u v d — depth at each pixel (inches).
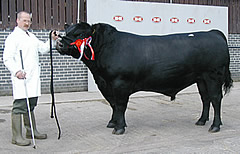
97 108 299.6
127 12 392.8
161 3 407.8
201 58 215.2
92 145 193.5
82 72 388.5
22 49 187.9
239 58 478.3
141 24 400.2
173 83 217.9
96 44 203.2
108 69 204.8
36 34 366.3
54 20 374.3
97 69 210.5
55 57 372.5
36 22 365.1
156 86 216.7
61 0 375.9
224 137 209.2
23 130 226.2
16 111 192.9
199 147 188.1
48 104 315.3
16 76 182.4
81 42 197.8
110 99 227.5
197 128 232.2
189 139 205.2
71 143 197.6
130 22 395.2
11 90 357.4
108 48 205.3
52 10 373.1
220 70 219.1
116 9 387.9
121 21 391.2
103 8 382.3
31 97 192.2
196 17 428.1
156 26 407.5
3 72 351.9
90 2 376.2
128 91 209.9
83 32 199.3
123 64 203.9
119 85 206.4
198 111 289.3
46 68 369.7
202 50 214.7
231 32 470.0
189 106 311.6
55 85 376.2
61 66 376.5
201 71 218.8
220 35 226.7
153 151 181.5
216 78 219.3
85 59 207.8
